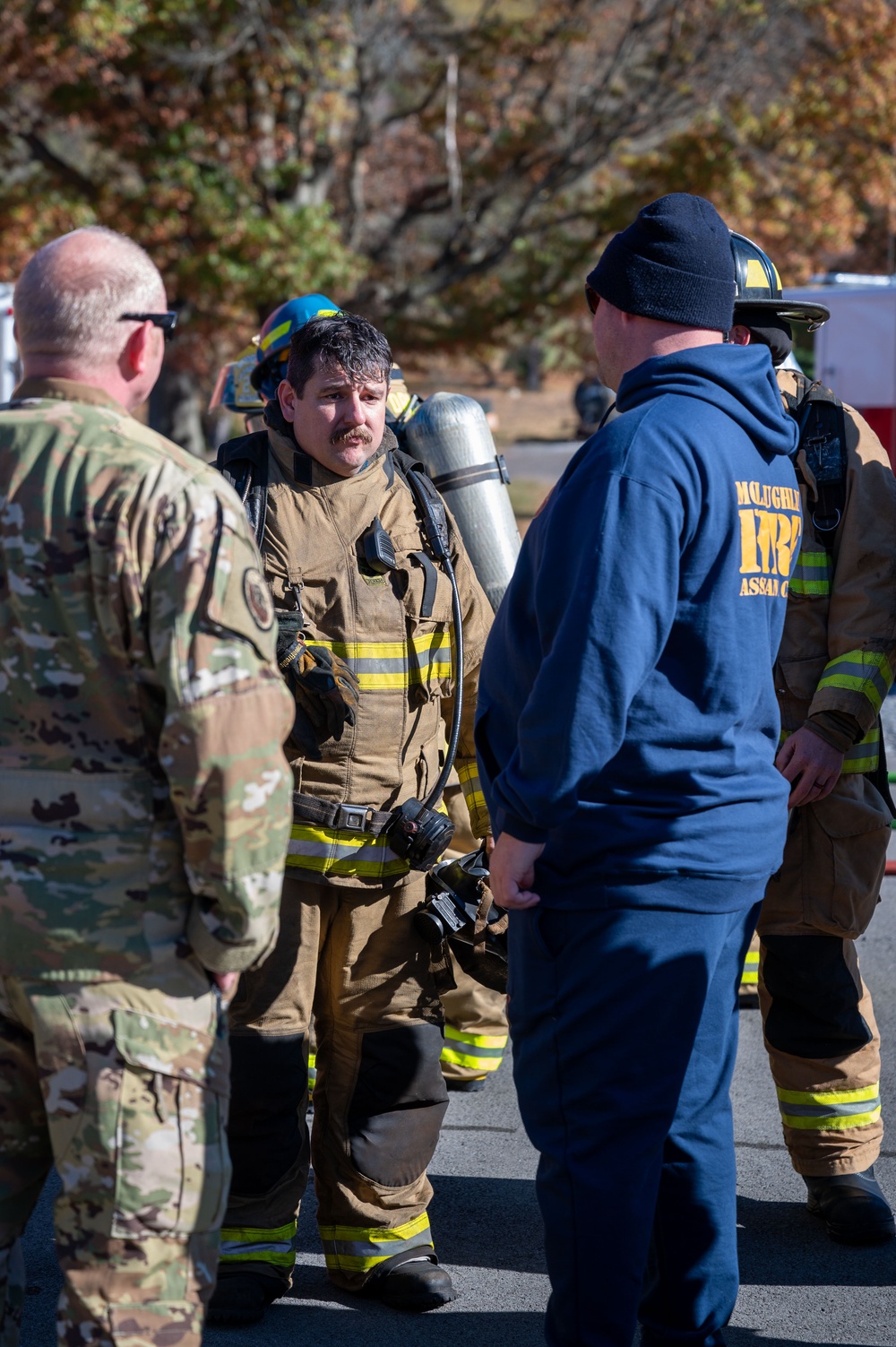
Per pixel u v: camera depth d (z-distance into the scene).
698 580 5.55
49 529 4.79
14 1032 4.98
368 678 6.83
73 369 5.00
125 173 46.38
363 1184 6.99
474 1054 9.80
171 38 42.50
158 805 4.87
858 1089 7.62
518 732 5.50
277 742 4.82
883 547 7.38
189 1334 4.83
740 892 5.74
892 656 7.43
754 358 5.89
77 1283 4.76
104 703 4.83
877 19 47.38
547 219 50.91
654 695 5.57
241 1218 6.86
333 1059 7.08
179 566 4.73
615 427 5.56
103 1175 4.74
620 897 5.57
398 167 54.19
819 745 7.26
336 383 6.74
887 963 12.09
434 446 9.27
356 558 6.89
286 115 45.03
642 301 5.79
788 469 6.08
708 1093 5.91
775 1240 7.57
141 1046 4.78
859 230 51.72
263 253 42.19
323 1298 7.07
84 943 4.79
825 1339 6.60
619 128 48.81
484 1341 6.65
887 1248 7.51
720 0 47.47
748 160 49.62
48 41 41.25
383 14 46.00
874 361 28.58
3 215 44.59
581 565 5.34
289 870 6.78
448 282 51.22
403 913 7.00
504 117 50.88
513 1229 7.84
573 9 49.53
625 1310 5.55
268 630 4.91
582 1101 5.65
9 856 4.82
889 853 15.29
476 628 7.41
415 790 7.06
